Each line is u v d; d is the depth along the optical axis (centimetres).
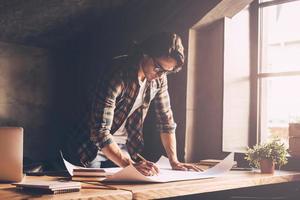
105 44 400
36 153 426
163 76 231
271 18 354
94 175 194
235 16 347
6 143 167
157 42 195
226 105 337
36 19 383
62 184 150
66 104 433
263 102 350
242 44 352
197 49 348
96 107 198
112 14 393
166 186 172
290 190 297
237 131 344
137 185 172
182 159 338
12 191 147
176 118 345
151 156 359
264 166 248
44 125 432
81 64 421
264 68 355
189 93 342
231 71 342
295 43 341
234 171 250
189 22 344
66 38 420
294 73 332
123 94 207
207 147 343
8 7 359
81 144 233
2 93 409
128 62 205
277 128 342
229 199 242
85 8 382
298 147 288
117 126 218
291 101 334
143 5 373
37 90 429
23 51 421
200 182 188
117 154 193
